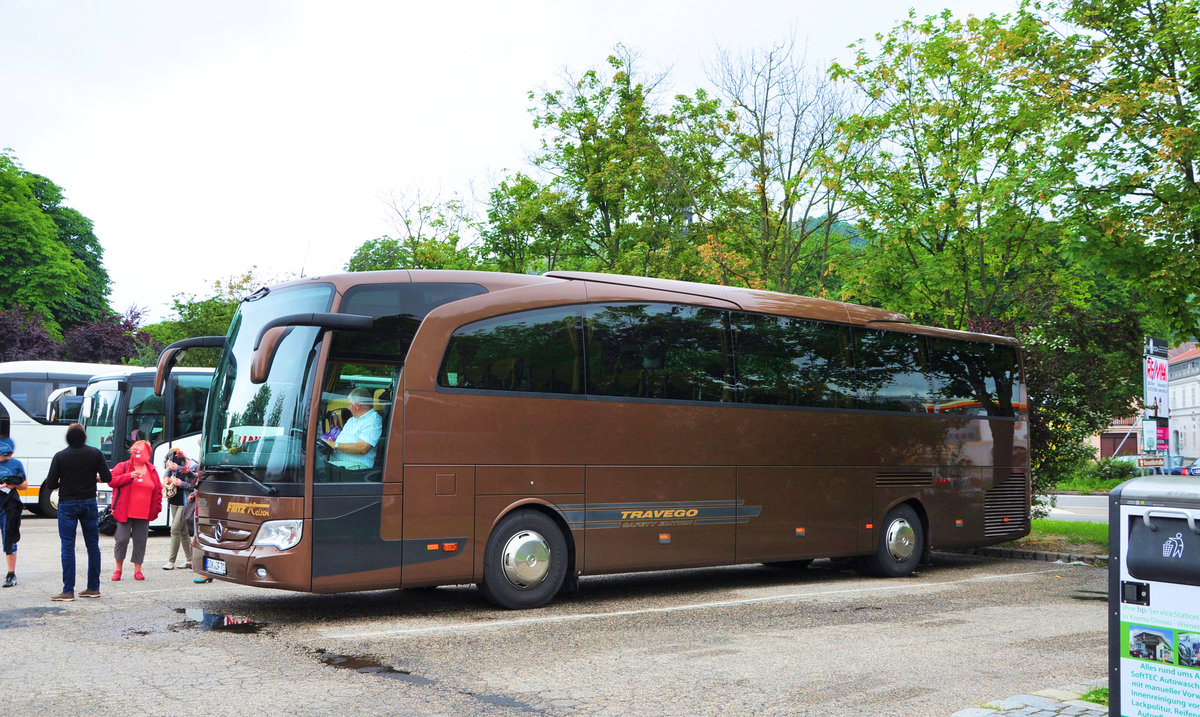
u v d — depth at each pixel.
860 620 10.48
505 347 11.08
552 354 11.41
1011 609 11.33
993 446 16.34
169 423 20.77
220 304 42.03
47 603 11.12
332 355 10.11
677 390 12.45
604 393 11.76
